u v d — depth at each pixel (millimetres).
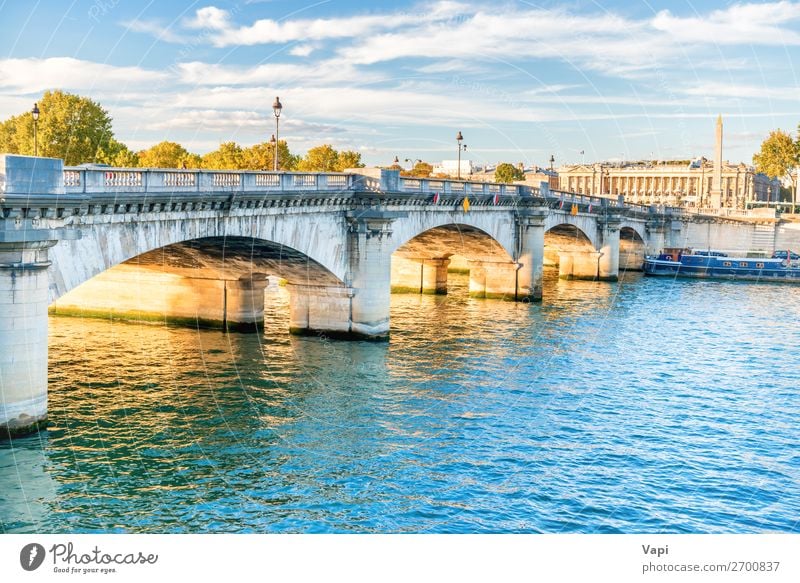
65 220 37250
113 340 62250
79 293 70938
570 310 87625
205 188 46688
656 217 140625
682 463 39875
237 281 66312
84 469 36500
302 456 39375
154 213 43219
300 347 62188
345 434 42688
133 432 41531
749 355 64938
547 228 100062
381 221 64000
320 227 60688
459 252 95938
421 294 98875
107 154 105125
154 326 68312
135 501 33656
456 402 48969
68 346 59875
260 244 54969
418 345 64750
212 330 67062
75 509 32594
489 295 95812
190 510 33031
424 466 38531
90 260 39656
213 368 54938
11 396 35719
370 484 36250
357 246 64625
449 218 77625
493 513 33500
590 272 121938
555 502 34812
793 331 76375
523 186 93562
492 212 87375
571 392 52281
